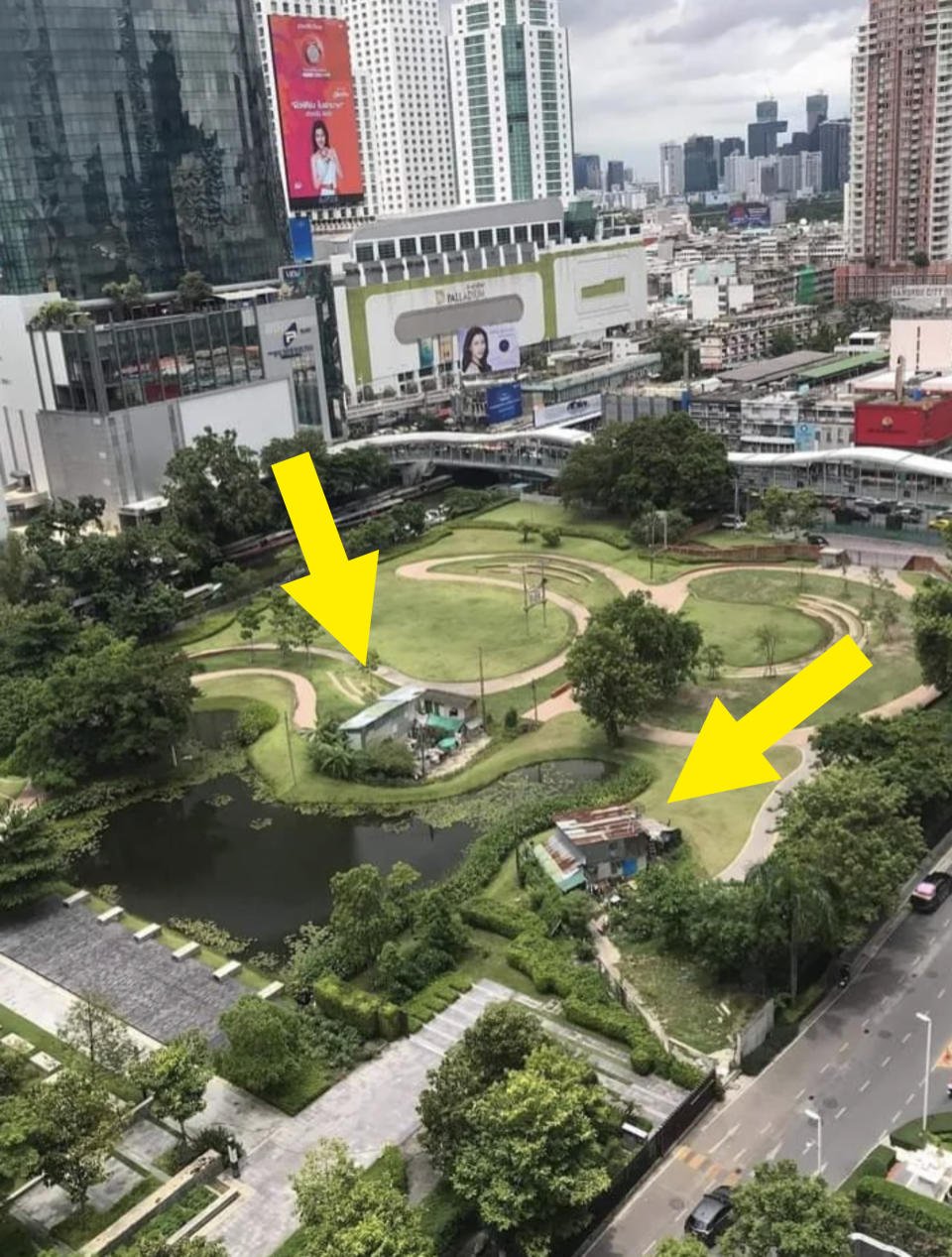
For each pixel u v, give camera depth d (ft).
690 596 538.88
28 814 339.36
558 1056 216.13
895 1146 219.41
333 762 390.42
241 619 526.98
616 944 292.20
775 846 282.15
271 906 327.06
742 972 272.51
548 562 608.60
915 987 266.16
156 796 394.73
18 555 556.10
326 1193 191.31
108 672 403.13
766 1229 179.01
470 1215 208.33
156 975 296.51
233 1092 252.01
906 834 280.51
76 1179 213.66
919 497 599.98
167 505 642.63
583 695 386.73
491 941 297.74
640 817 340.59
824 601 516.32
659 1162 220.64
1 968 303.68
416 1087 247.70
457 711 417.69
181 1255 183.73
